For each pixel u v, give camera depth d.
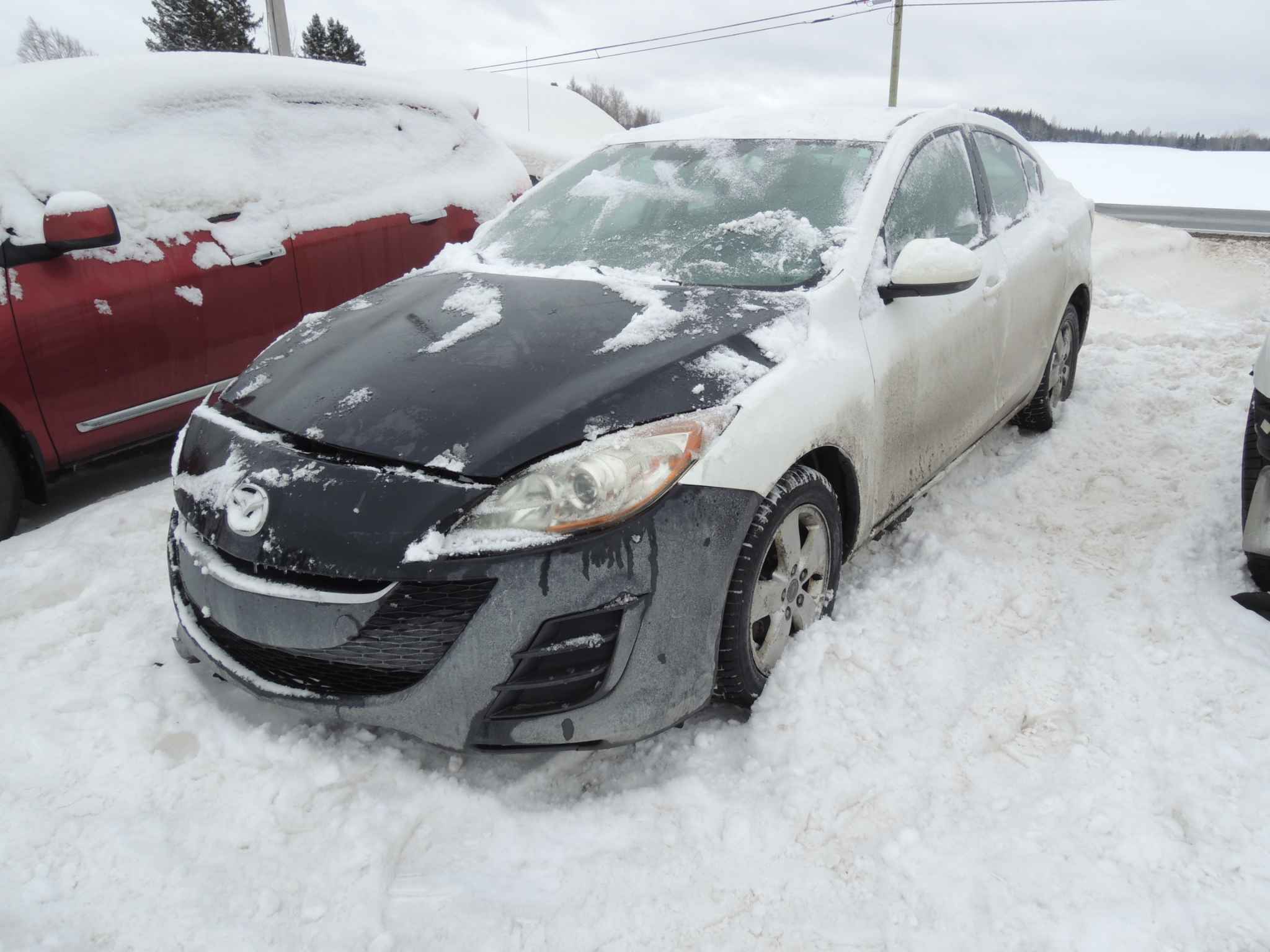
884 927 1.77
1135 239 12.34
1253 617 2.61
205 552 2.16
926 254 2.62
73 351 3.41
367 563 1.88
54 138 3.58
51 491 4.00
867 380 2.53
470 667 1.91
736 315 2.40
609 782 2.18
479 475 1.92
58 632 2.75
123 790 2.16
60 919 1.83
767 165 3.06
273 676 2.15
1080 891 1.80
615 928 1.78
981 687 2.42
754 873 1.90
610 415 2.02
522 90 43.28
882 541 3.24
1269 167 49.03
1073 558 3.10
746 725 2.30
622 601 1.94
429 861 1.95
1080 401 4.63
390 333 2.52
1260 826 1.92
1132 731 2.23
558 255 2.98
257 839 2.02
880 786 2.10
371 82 4.90
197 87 4.07
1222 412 4.31
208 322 3.84
